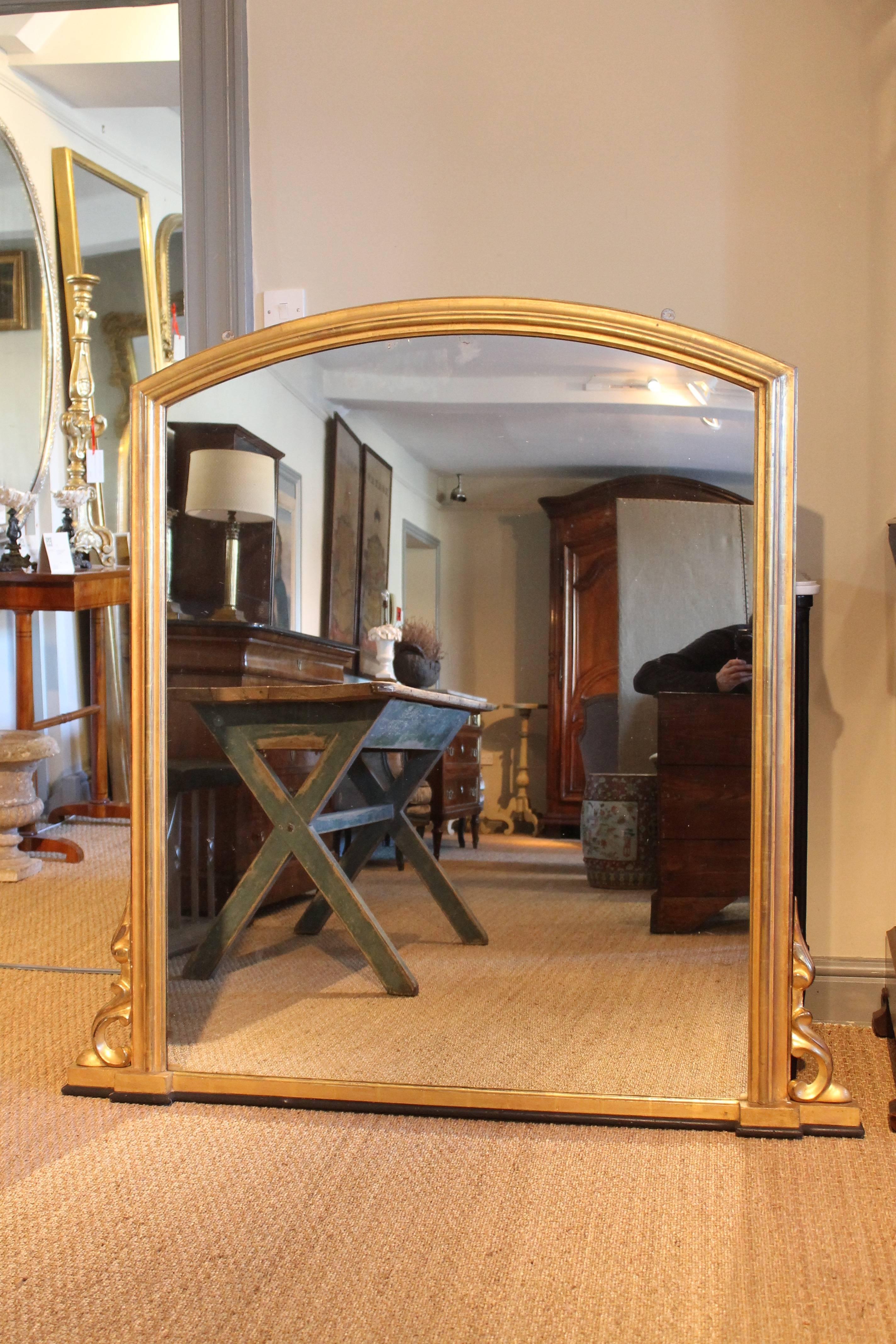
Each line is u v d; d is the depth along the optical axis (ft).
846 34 6.58
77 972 7.48
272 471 5.65
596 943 5.28
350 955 5.50
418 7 6.93
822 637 6.66
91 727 14.56
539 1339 3.29
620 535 5.43
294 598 5.65
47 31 13.43
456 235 6.93
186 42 7.07
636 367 5.36
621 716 5.40
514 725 5.55
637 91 6.75
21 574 12.01
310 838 5.58
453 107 6.91
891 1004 6.22
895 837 6.59
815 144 6.63
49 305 14.32
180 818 5.50
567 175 6.82
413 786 5.60
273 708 5.57
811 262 6.64
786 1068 4.98
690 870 5.20
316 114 7.02
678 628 5.35
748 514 5.22
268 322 7.07
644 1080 5.07
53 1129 4.90
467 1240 3.89
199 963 5.45
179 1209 4.11
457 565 5.65
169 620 5.53
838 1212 4.14
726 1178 4.43
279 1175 4.42
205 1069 5.37
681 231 6.73
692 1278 3.66
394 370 5.61
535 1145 4.76
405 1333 3.31
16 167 13.85
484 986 5.25
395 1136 4.84
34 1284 3.58
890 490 6.59
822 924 6.68
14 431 14.05
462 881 5.43
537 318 5.39
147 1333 3.30
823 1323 3.41
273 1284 3.59
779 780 5.03
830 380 6.63
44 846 11.35
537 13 6.83
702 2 6.70
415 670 5.68
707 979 5.09
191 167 7.07
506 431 5.53
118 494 15.62
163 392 5.57
